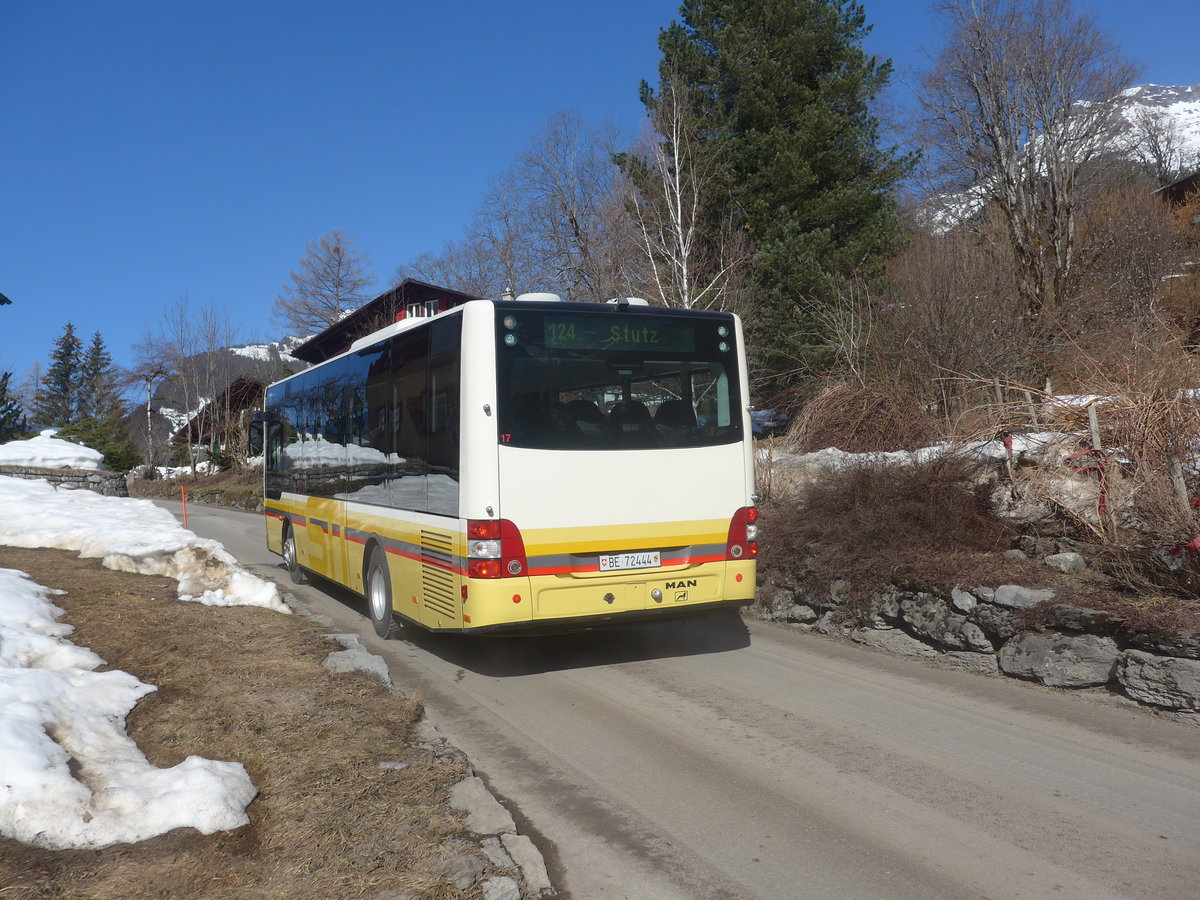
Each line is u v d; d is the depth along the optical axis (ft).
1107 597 21.47
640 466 23.84
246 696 19.72
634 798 15.67
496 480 22.36
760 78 81.25
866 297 59.62
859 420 40.45
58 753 14.84
